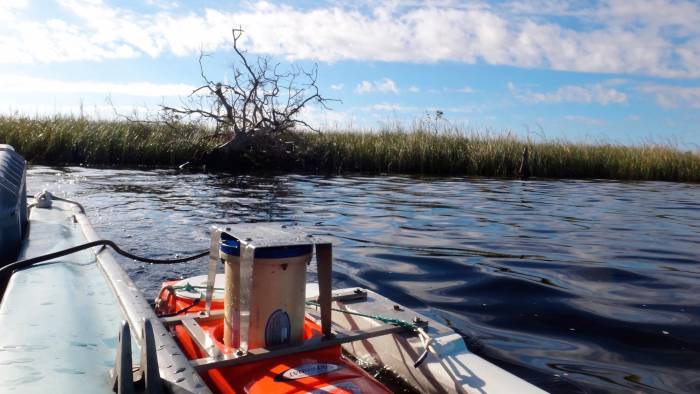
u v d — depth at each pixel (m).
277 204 8.88
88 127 16.12
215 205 8.46
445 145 17.45
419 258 5.39
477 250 5.83
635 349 3.17
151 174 13.26
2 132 14.95
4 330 1.93
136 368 1.63
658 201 11.16
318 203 9.19
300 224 7.13
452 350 2.39
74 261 2.99
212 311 2.51
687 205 10.52
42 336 1.89
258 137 16.33
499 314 3.77
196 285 3.19
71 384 1.55
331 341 2.19
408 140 17.62
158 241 5.78
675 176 18.09
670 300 4.10
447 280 4.62
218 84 16.11
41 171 12.61
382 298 2.95
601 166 18.08
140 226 6.55
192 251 5.40
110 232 6.16
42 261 2.92
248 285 1.95
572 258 5.51
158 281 4.46
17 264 2.80
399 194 10.90
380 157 17.03
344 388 1.90
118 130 15.94
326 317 2.20
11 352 1.74
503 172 17.25
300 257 2.08
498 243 6.24
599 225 7.75
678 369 2.90
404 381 2.49
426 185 13.05
